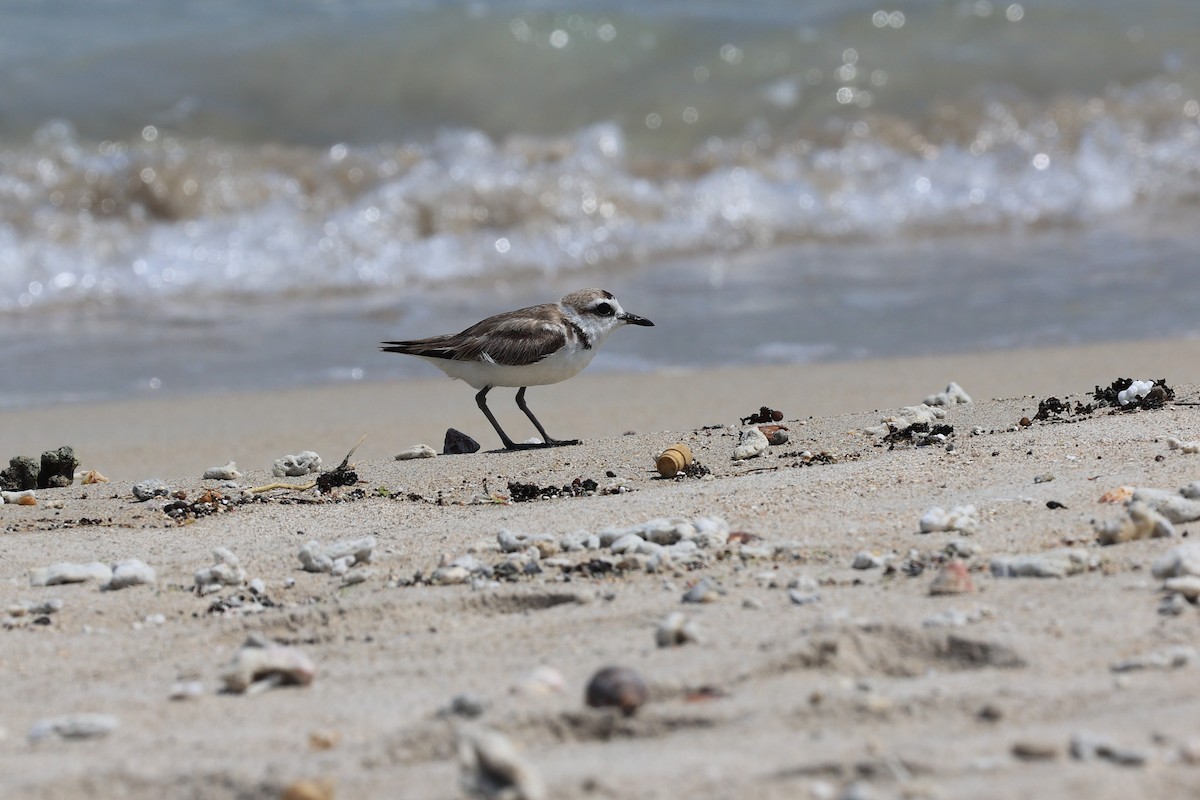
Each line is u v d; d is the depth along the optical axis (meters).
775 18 30.27
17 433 13.38
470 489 9.88
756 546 7.78
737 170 24.38
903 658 6.02
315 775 5.13
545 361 11.32
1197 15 30.48
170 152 23.59
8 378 15.78
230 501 9.79
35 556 8.48
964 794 4.75
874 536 7.91
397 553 8.17
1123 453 9.33
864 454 10.05
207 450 12.59
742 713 5.49
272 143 25.22
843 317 17.58
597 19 29.28
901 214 23.69
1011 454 9.51
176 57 27.19
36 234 21.12
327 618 7.08
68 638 7.01
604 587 7.26
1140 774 4.83
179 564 8.24
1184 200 24.08
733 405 13.48
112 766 5.27
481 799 4.84
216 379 15.70
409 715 5.71
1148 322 16.70
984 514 8.16
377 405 14.42
